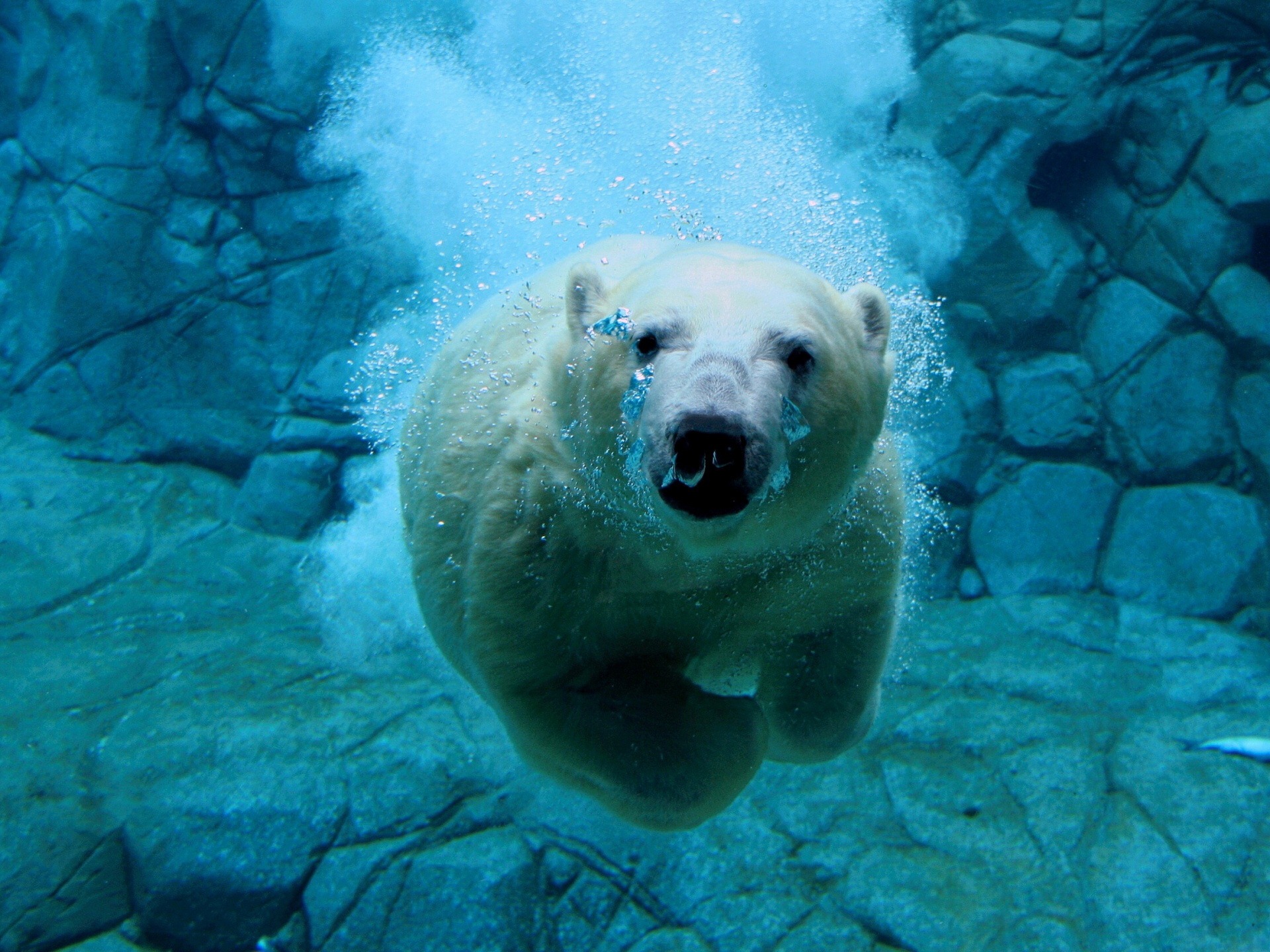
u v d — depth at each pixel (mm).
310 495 13195
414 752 8148
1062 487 12242
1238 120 12078
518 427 2758
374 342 13398
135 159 14781
